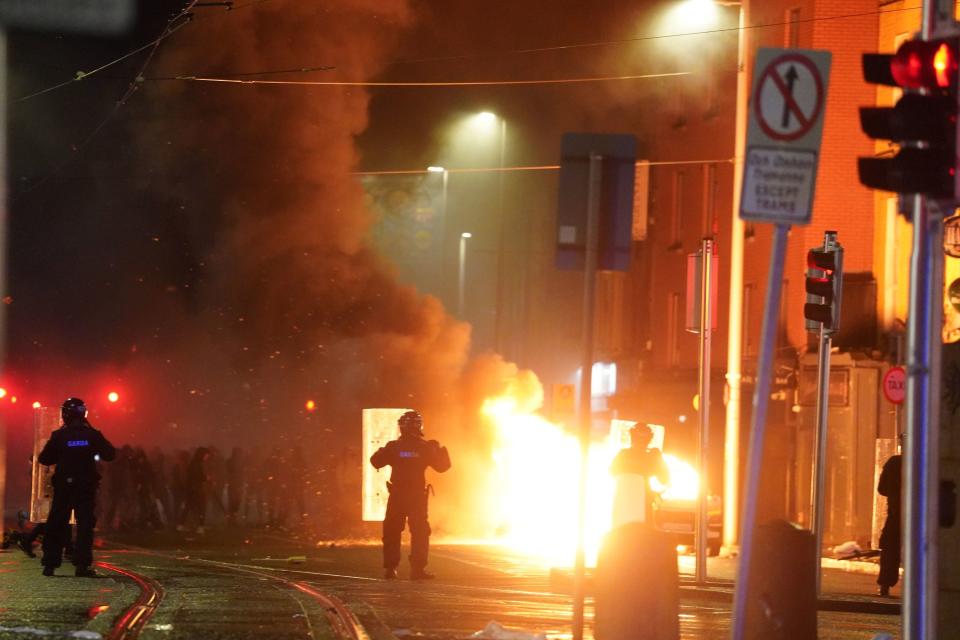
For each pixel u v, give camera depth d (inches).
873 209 3993.6
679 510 3164.4
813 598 1141.7
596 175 1203.2
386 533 2095.2
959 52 1080.8
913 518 1057.5
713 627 1579.7
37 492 2282.2
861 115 1075.3
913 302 1084.5
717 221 4739.2
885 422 3720.5
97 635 1162.6
